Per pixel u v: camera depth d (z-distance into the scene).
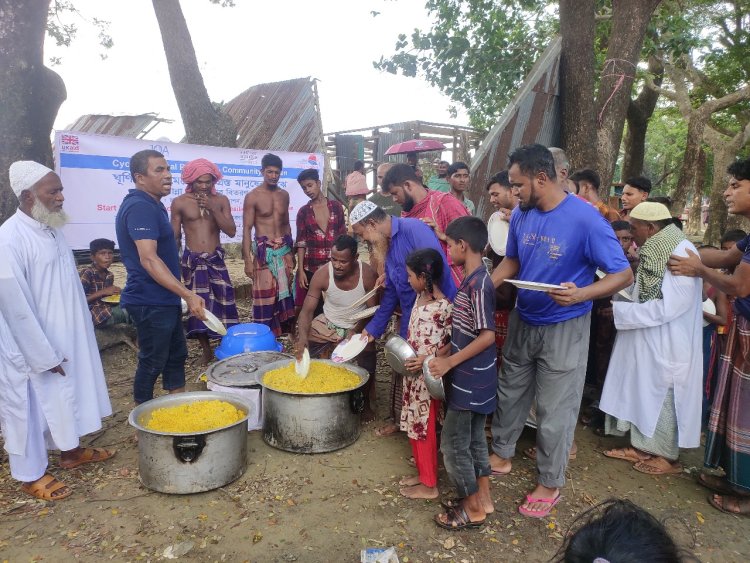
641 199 4.45
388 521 2.94
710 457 3.26
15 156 4.65
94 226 6.29
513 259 3.25
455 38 8.10
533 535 2.86
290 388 3.67
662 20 8.08
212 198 5.25
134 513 2.96
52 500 3.07
